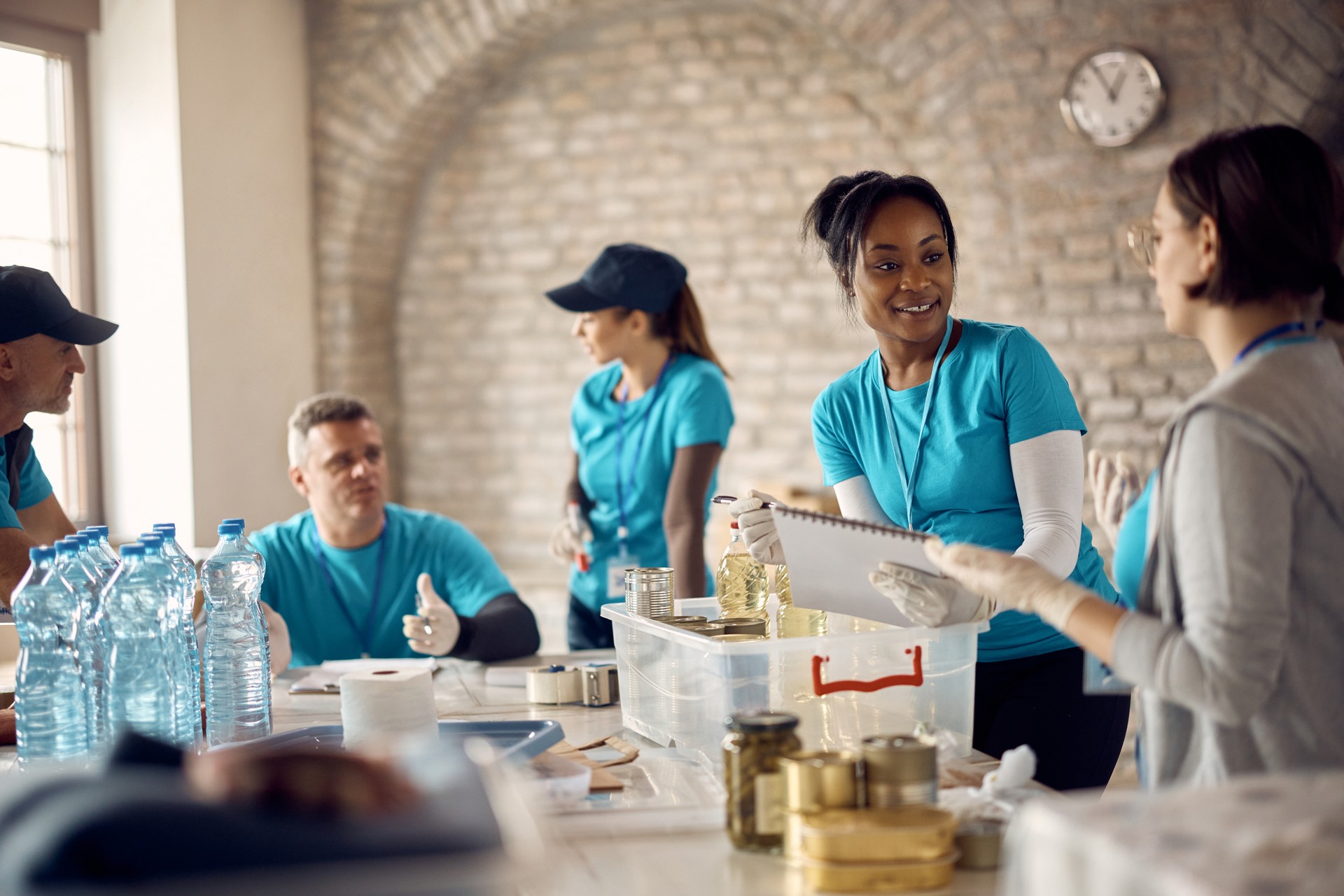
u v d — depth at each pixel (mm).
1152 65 4027
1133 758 3281
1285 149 1117
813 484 4820
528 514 5160
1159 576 1171
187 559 1847
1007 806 1251
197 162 4328
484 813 833
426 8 4719
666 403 2941
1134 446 4156
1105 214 4141
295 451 2674
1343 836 777
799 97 4766
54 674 1598
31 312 2207
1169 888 743
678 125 4910
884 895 1064
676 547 2861
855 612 1537
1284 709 1109
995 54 4203
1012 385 1809
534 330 5121
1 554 2078
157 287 4301
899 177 1824
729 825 1204
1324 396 1105
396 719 1460
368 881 752
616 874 1130
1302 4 3930
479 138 5125
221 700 1798
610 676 1966
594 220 5027
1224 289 1139
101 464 4406
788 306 4836
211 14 4395
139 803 756
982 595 1490
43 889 726
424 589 2330
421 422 5266
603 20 4926
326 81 4871
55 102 4281
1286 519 1061
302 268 4852
